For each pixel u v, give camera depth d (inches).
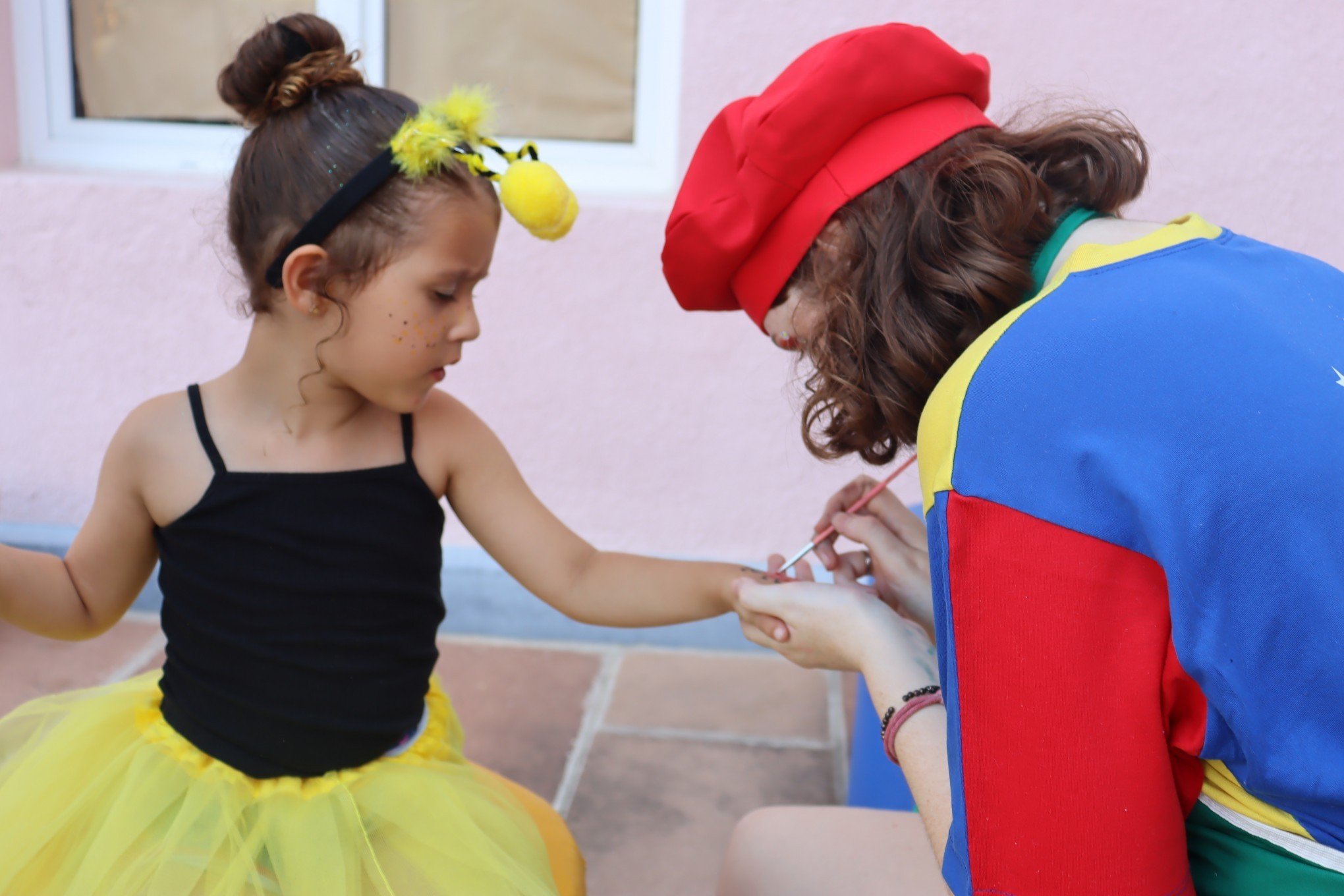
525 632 105.2
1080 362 31.7
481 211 43.6
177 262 101.6
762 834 46.9
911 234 37.5
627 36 101.2
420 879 42.6
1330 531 28.8
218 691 45.5
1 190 100.5
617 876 70.2
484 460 51.4
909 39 38.9
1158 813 31.8
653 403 102.7
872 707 67.9
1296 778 29.6
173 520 46.1
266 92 43.9
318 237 41.8
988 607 32.4
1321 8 89.4
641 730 88.8
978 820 33.6
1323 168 92.5
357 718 46.3
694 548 105.6
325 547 45.8
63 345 104.0
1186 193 94.3
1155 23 91.1
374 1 100.3
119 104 106.7
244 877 40.4
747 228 41.8
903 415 39.2
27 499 107.3
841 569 52.9
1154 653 30.7
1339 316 33.5
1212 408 30.0
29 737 48.9
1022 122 44.1
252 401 46.4
